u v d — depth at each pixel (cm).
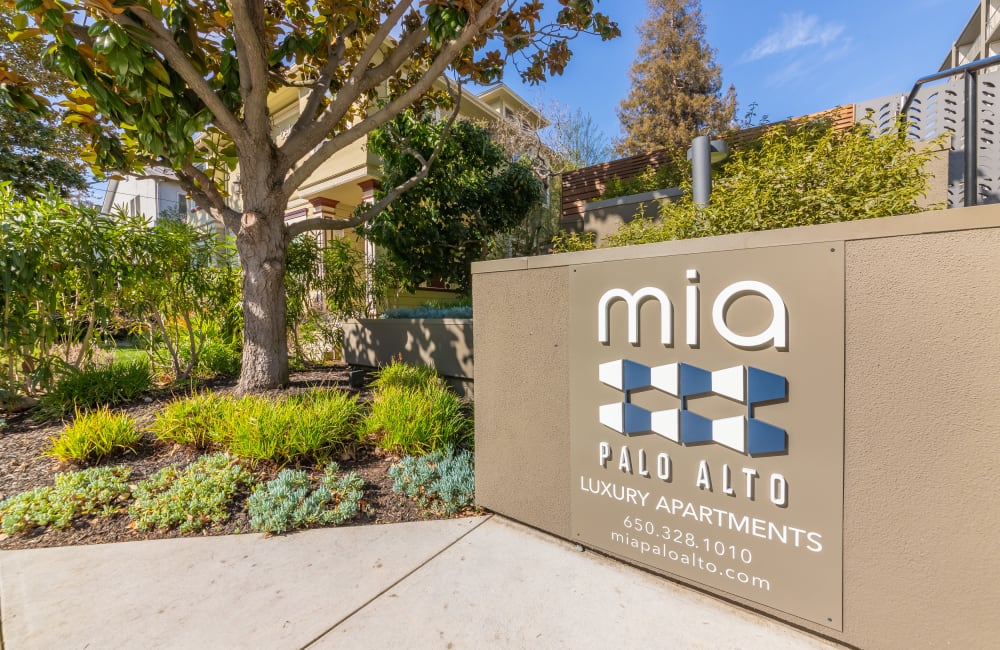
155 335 560
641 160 901
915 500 140
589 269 216
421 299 985
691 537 188
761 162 330
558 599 189
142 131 378
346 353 681
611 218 775
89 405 425
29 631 174
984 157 378
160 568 217
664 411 192
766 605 169
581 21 488
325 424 326
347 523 259
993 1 1493
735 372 172
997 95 371
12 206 398
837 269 151
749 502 171
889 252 142
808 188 295
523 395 248
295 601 192
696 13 2170
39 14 313
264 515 253
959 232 130
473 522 261
